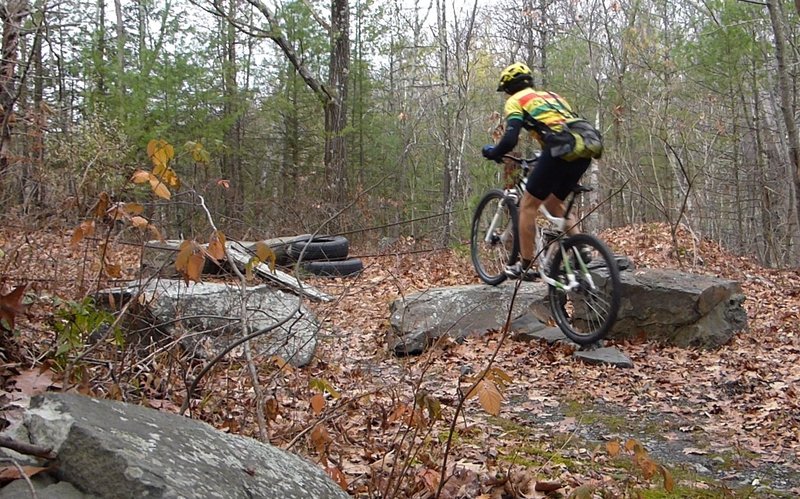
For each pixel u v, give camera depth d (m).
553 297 6.55
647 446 4.71
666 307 7.04
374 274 10.04
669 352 6.83
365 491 3.34
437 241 12.73
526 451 4.35
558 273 6.38
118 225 4.94
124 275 4.92
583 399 5.58
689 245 13.95
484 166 15.48
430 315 6.89
